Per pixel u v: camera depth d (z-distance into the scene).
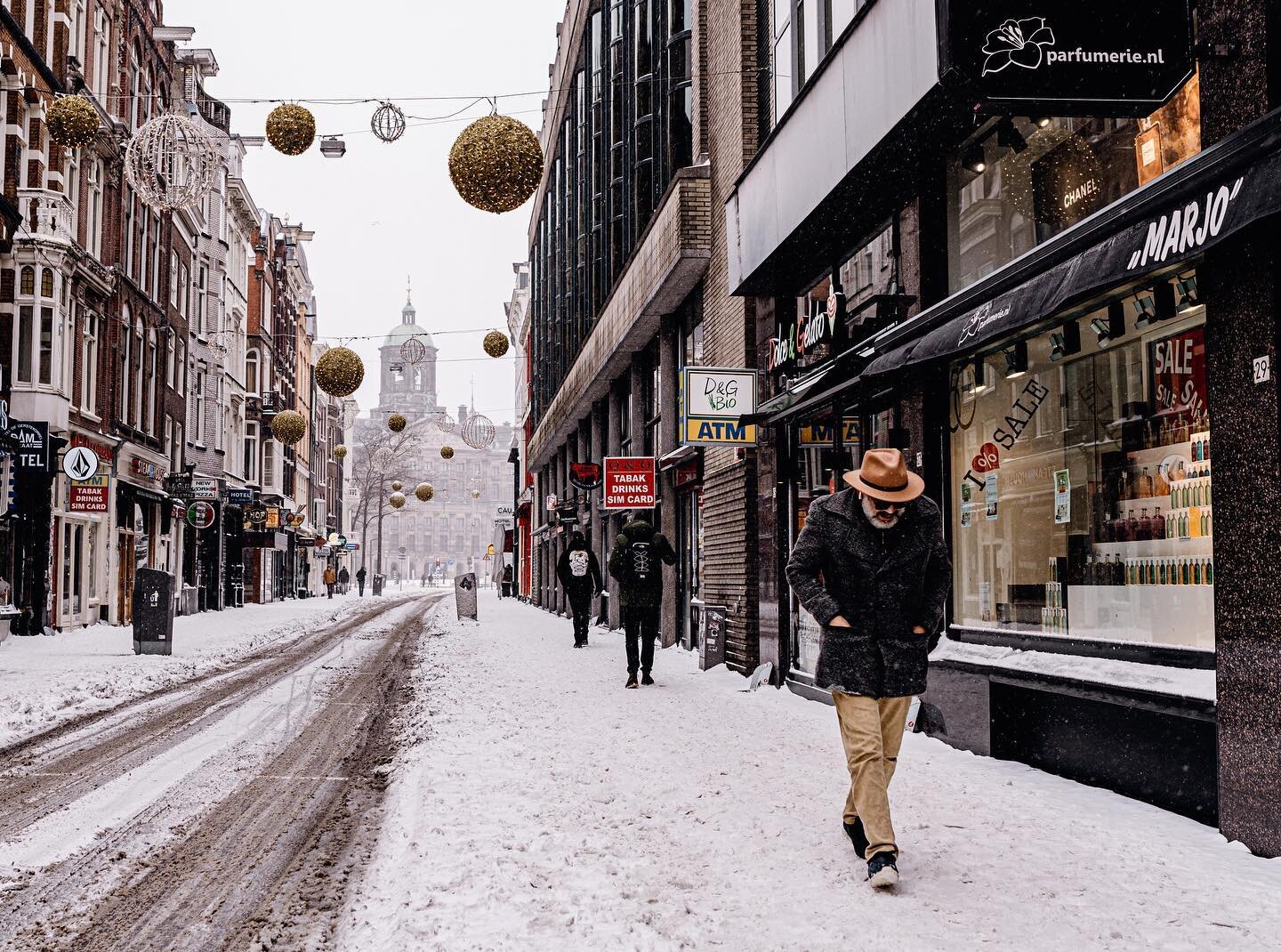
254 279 52.31
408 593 70.50
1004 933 3.67
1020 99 5.72
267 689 12.01
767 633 11.58
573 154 29.42
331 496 85.38
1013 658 6.98
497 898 4.12
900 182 8.73
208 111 42.41
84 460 21.30
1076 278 5.40
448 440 155.50
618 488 17.98
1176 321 5.77
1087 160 6.60
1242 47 4.93
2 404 19.62
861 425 9.88
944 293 8.27
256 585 49.56
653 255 16.91
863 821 4.34
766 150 10.85
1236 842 4.74
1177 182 4.82
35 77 22.56
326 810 5.98
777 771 6.51
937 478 8.31
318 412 76.75
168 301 33.31
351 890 4.46
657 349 20.53
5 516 19.89
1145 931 3.68
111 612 27.39
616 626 22.83
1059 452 6.90
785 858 4.65
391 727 9.03
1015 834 4.96
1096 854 4.61
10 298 22.17
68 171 24.45
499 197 8.70
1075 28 5.74
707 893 4.18
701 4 15.59
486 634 21.50
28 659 15.50
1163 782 5.48
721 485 13.72
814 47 10.41
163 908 4.28
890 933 3.69
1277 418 4.57
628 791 6.00
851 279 10.01
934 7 6.63
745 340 12.91
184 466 35.59
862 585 4.56
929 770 6.60
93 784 6.71
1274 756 4.52
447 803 5.73
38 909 4.26
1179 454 5.74
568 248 30.33
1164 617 5.85
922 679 4.51
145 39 30.38
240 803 6.16
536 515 45.31
